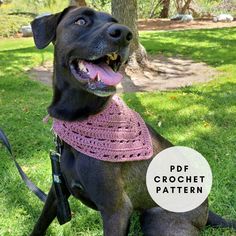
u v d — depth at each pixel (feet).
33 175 4.16
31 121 5.67
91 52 2.32
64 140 2.58
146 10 26.63
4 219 3.48
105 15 2.52
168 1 26.35
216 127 5.41
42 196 3.57
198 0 26.84
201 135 5.15
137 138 2.65
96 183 2.51
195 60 10.68
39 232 3.15
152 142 2.83
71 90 2.50
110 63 2.44
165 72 9.45
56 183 2.79
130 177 2.67
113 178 2.52
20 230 3.37
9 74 9.02
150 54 11.62
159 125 5.45
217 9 26.27
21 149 4.75
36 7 25.77
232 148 4.76
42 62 10.49
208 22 21.13
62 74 2.52
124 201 2.59
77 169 2.56
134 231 3.34
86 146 2.50
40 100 6.90
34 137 5.07
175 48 12.36
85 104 2.50
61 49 2.48
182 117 5.82
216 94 7.01
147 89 7.97
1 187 3.92
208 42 13.33
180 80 8.70
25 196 3.78
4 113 6.09
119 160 2.52
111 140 2.52
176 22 21.59
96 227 3.40
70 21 2.48
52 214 3.08
